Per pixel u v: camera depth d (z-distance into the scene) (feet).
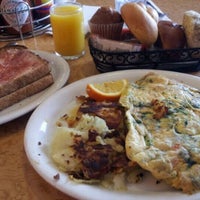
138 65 3.42
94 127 2.45
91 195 1.99
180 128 2.34
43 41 4.41
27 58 3.57
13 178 2.36
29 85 3.22
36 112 2.79
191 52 3.30
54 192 2.23
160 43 3.52
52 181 2.10
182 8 5.10
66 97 3.06
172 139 2.24
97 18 3.60
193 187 1.99
